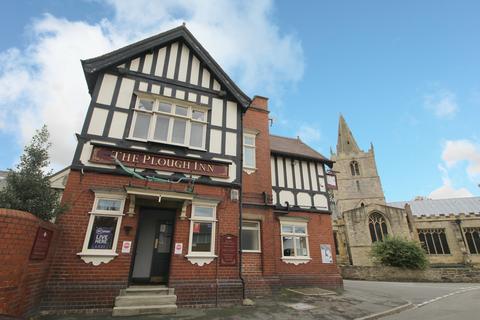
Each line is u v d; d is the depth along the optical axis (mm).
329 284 11352
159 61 9977
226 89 10711
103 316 6090
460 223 28609
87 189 7398
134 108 8883
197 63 10609
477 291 12211
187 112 9680
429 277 18047
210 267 7969
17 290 4793
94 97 8516
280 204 12062
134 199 7629
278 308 7371
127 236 7352
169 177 8383
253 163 11227
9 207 5414
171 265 7574
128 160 8117
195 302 7359
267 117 12438
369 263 26531
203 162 9094
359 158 44562
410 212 29641
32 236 5199
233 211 8922
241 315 6551
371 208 28672
